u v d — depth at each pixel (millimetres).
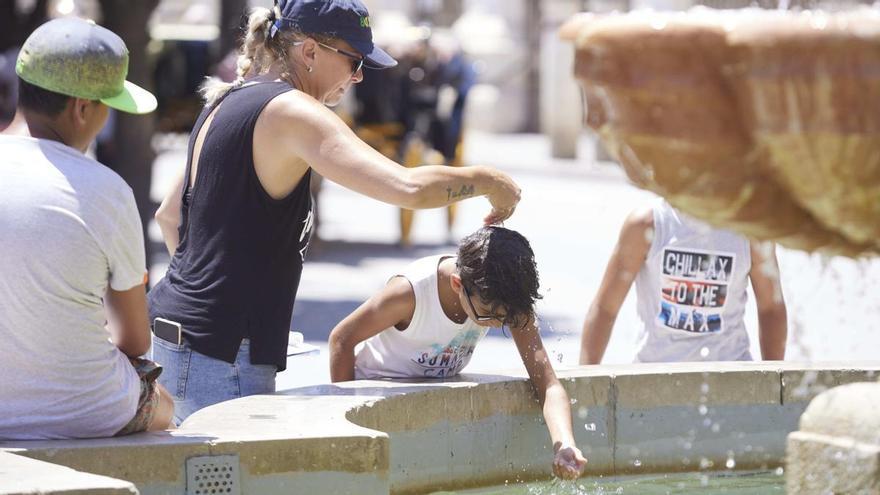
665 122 7441
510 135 98812
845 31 6867
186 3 78000
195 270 11562
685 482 12484
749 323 26000
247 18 12180
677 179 7652
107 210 9953
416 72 43812
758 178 7551
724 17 7262
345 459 9531
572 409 12430
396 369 12312
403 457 11289
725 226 7977
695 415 12781
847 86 6953
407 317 12078
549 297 32344
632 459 12656
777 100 7137
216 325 11414
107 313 10492
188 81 56219
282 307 11633
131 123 27922
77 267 9797
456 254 12031
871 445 8164
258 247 11445
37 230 9742
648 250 13961
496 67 98688
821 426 8484
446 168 11148
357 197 61438
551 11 77625
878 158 7129
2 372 9789
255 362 11523
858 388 8586
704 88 7293
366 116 43062
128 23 26703
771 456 12906
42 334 9805
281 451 9422
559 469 11539
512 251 11586
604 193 60531
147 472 9250
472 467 11883
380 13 99000
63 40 10078
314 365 22594
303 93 11328
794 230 7828
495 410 12078
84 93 10133
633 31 7348
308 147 11023
